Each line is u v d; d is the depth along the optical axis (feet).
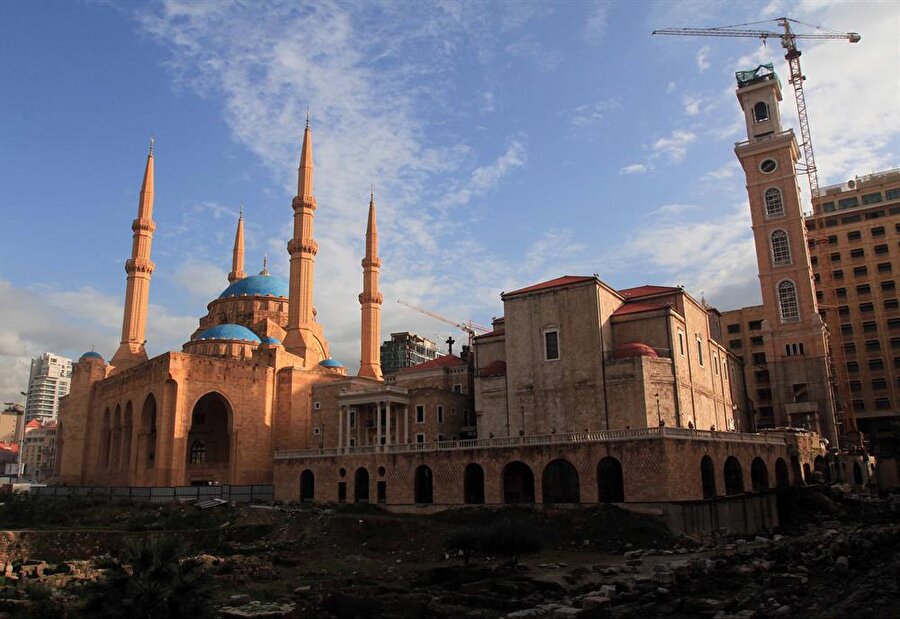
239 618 131.95
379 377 445.37
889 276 448.65
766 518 261.85
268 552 222.69
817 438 346.33
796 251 399.24
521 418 288.30
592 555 198.29
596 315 281.13
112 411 401.29
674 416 274.57
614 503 228.63
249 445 365.20
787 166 409.49
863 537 192.75
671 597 136.98
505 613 130.93
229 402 362.33
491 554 182.09
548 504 236.63
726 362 376.89
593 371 276.62
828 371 383.86
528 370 290.76
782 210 407.85
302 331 419.74
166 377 339.57
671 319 284.82
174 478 333.42
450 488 262.67
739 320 474.08
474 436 331.77
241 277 545.44
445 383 363.56
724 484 249.55
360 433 345.10
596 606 129.18
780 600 129.39
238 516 278.05
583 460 237.66
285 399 380.99
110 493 326.65
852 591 134.10
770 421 447.42
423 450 272.92
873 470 366.84
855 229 465.47
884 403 434.30
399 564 203.31
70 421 424.05
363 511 271.90
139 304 433.48
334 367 435.12
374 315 459.32
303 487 314.55
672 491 221.05
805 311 391.65
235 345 413.80
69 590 160.04
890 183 464.24
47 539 237.66
